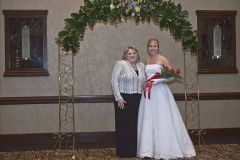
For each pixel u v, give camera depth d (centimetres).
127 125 563
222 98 782
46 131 745
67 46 584
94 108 759
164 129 538
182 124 562
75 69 753
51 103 745
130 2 564
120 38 762
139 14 577
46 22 740
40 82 743
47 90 745
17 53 737
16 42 737
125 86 563
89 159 571
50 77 745
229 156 570
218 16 776
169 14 577
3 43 731
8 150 663
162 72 548
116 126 571
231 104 786
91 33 757
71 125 748
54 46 745
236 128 785
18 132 740
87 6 566
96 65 758
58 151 637
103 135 758
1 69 733
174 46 771
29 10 732
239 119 788
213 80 780
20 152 638
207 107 779
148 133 543
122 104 557
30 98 736
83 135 753
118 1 562
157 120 543
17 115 739
